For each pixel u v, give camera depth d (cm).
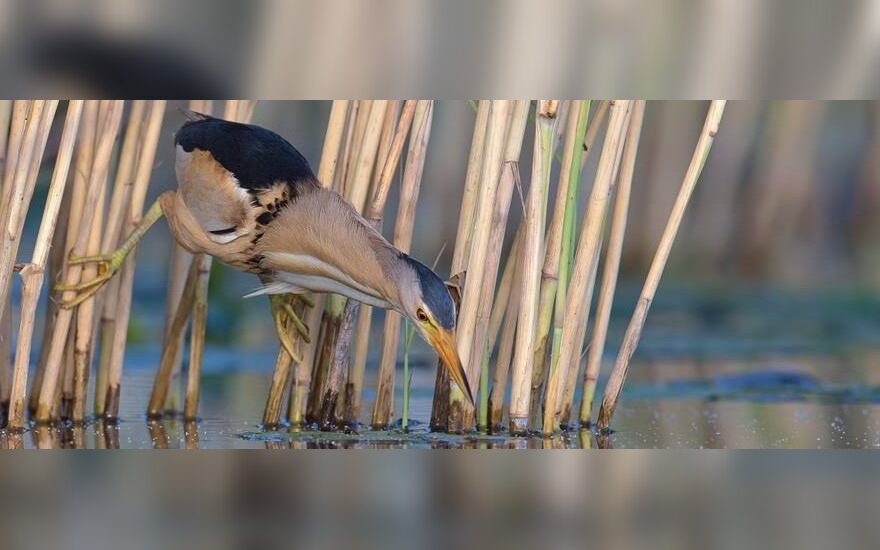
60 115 1244
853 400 1340
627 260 2005
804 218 2141
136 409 1208
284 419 1151
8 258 1000
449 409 1055
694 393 1368
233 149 1054
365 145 1040
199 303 1150
